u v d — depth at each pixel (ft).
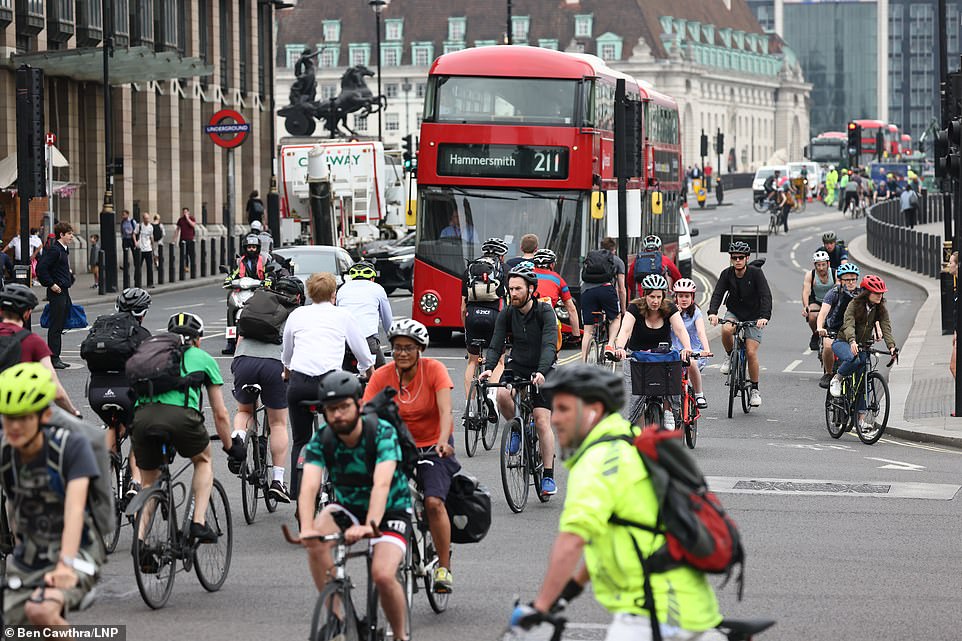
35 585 61.93
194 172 584.40
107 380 104.53
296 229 404.98
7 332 101.14
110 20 468.75
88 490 62.54
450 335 279.08
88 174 505.25
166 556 89.20
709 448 159.84
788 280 448.65
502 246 183.73
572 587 55.21
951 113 183.93
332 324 112.27
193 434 91.71
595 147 258.78
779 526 116.06
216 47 604.49
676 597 53.42
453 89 259.19
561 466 145.38
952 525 117.19
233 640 81.25
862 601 91.04
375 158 407.85
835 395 167.43
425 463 84.99
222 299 380.99
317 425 122.21
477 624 85.46
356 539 68.39
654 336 143.43
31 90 224.53
